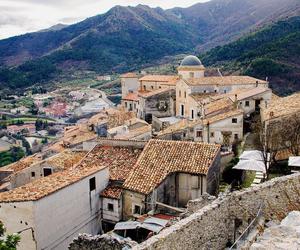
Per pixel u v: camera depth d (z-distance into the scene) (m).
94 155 40.16
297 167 33.88
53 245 28.89
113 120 87.75
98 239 21.55
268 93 61.81
